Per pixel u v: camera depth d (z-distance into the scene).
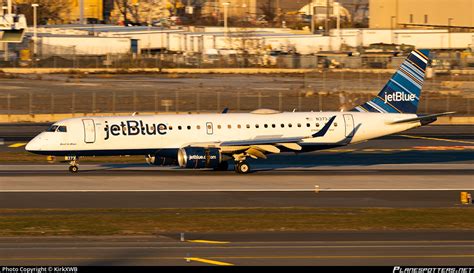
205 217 181.25
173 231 165.25
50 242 153.25
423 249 146.62
